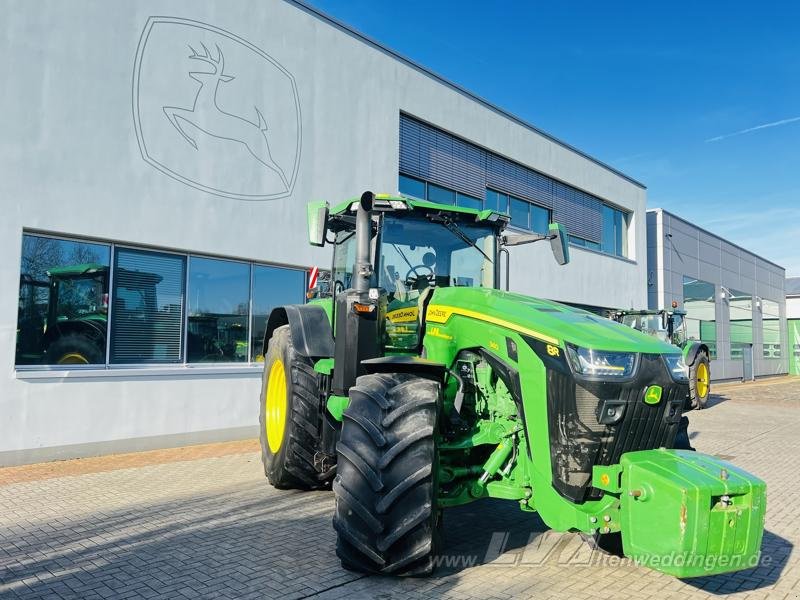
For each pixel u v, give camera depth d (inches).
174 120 319.6
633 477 127.4
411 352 179.3
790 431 422.6
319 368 202.1
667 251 816.9
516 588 140.2
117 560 155.1
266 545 166.4
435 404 141.6
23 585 139.3
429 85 474.9
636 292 732.7
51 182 276.7
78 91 285.9
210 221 333.1
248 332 354.6
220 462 280.1
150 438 305.9
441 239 202.4
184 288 327.6
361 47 419.8
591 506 136.7
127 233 300.7
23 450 266.4
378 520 134.8
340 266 229.0
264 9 362.0
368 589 137.5
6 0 265.9
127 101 302.2
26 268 274.4
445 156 497.4
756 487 122.3
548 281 594.9
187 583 140.4
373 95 426.9
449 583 141.9
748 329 1104.8
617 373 136.7
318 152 388.8
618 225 736.3
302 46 382.3
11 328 263.4
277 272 369.7
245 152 349.7
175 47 321.4
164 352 319.0
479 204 530.9
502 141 551.5
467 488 153.9
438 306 173.3
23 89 269.7
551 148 615.8
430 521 136.3
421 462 136.4
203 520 189.5
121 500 213.3
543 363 142.9
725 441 376.5
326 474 211.6
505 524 189.9
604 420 135.1
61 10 281.6
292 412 209.3
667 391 141.1
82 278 291.4
